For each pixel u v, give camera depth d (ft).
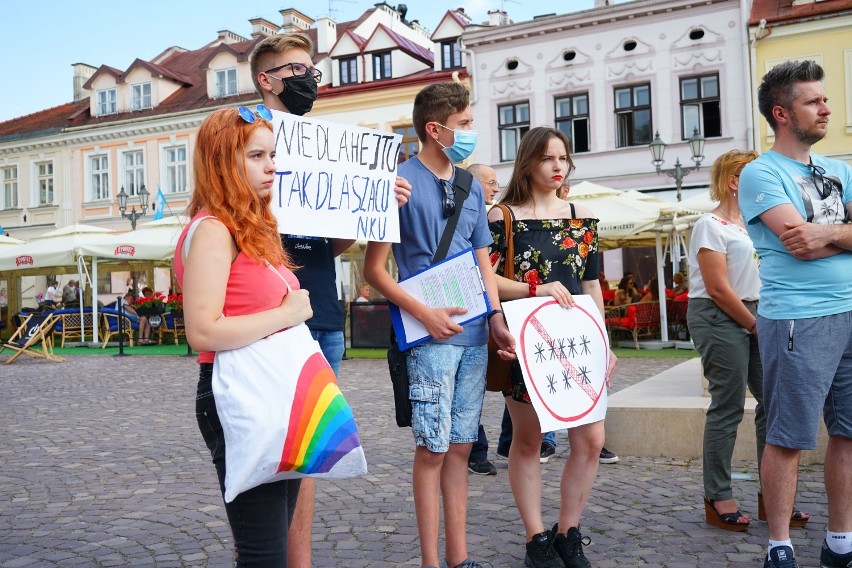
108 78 112.06
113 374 41.75
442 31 91.50
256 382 6.61
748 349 13.14
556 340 11.10
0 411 29.37
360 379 36.35
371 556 12.05
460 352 10.44
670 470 17.11
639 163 80.84
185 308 6.69
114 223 109.09
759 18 76.28
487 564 11.58
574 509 11.26
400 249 10.84
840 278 10.17
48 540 13.19
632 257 84.64
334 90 95.61
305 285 9.84
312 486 9.42
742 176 10.87
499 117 86.79
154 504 15.53
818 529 12.80
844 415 10.44
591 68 82.38
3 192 117.19
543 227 11.65
